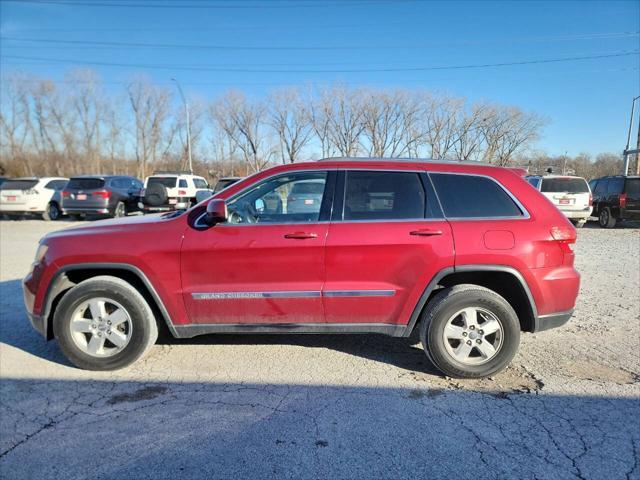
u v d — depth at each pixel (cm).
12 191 1711
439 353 360
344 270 361
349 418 306
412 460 262
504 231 358
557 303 364
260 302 367
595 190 1572
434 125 3878
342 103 4309
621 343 436
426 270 356
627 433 287
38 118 5294
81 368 382
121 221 402
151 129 5712
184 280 368
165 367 388
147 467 256
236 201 377
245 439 282
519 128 3659
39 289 378
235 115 5216
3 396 339
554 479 245
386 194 372
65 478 248
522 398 333
